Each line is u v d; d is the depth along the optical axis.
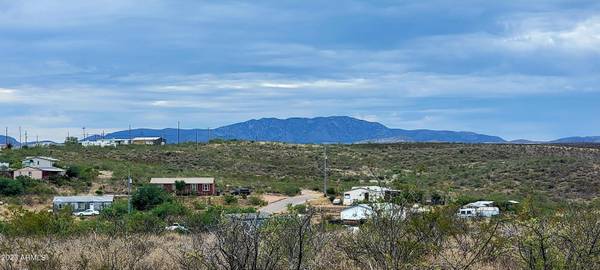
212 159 101.44
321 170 92.38
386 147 113.06
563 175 60.78
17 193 62.34
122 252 13.67
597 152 93.69
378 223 9.83
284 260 9.66
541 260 8.94
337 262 10.85
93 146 113.06
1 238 16.84
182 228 21.91
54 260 12.95
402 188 10.02
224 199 61.38
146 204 54.97
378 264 9.77
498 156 92.50
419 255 9.66
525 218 9.72
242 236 9.31
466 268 9.50
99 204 57.19
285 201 57.88
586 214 9.39
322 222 11.10
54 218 22.56
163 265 12.62
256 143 119.88
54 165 77.12
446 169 75.94
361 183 73.44
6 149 99.88
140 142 130.25
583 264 8.98
